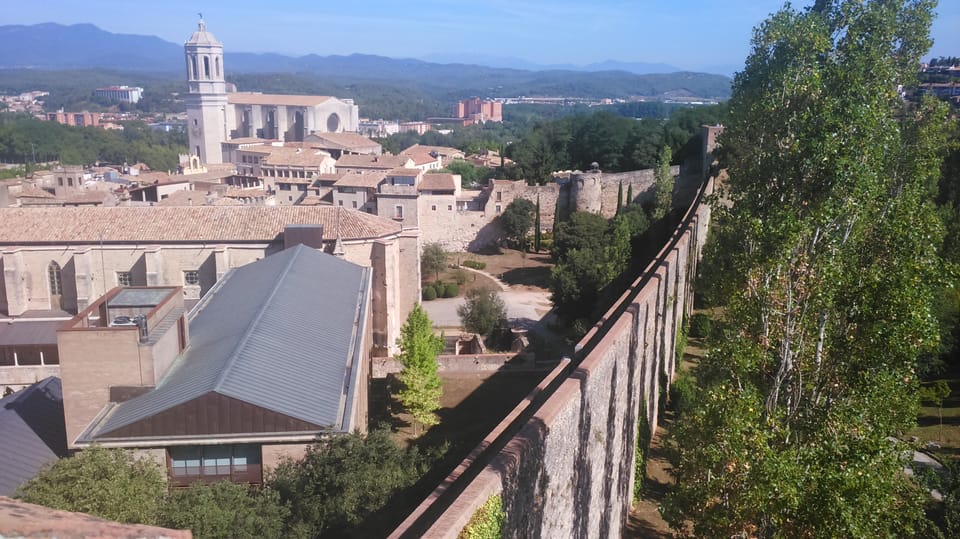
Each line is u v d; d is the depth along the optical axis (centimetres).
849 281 2086
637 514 3031
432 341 4772
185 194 10644
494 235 11138
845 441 1820
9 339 5294
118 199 10431
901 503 1942
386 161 13438
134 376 3078
